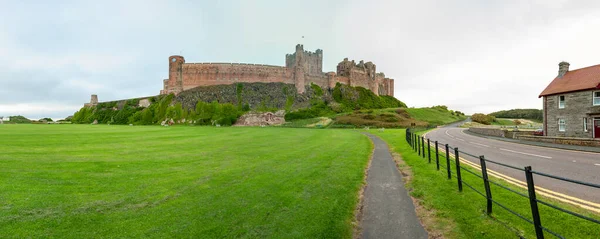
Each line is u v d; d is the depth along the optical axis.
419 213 7.04
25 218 6.29
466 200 7.51
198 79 115.88
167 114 104.75
